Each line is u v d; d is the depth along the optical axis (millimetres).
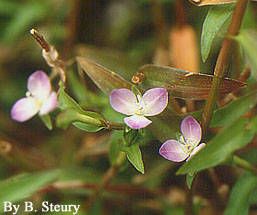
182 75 291
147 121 284
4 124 404
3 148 362
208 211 351
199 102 330
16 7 395
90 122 288
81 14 401
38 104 308
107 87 301
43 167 368
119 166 330
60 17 398
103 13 407
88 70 302
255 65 279
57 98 309
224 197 339
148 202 362
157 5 373
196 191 345
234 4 291
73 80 348
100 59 369
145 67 294
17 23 390
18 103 309
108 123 290
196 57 358
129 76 362
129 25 406
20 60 414
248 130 271
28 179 335
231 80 288
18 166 366
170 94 295
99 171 362
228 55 287
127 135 289
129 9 408
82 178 351
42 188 347
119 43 405
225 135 270
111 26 407
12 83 412
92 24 405
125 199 363
